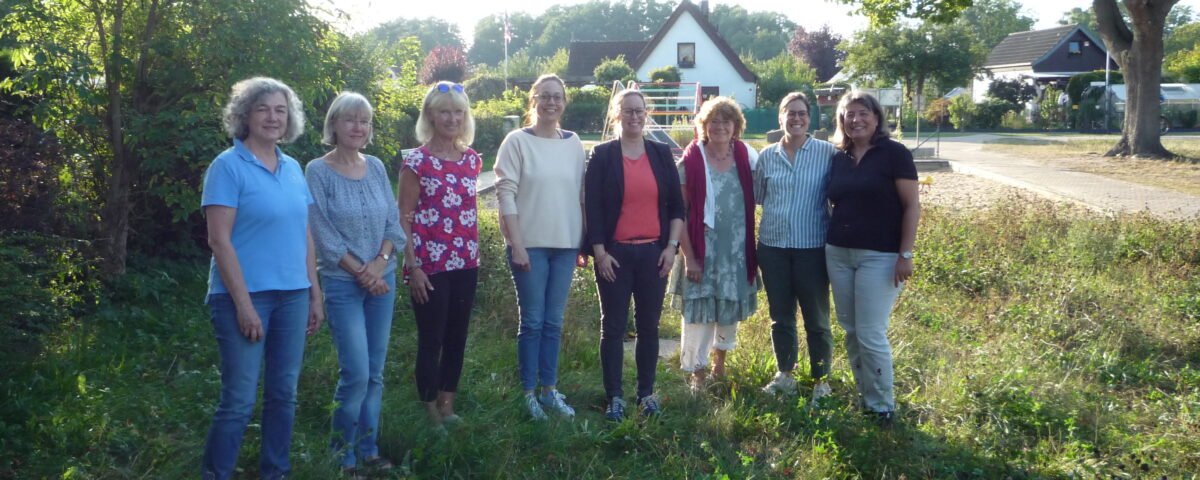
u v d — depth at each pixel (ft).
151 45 20.49
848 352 15.17
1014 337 18.69
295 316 10.98
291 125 11.08
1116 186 51.80
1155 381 16.71
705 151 15.47
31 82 19.15
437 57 175.52
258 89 10.53
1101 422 14.35
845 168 14.42
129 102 21.62
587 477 12.00
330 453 11.94
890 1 75.56
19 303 15.28
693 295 15.47
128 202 21.70
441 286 13.17
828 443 12.87
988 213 36.22
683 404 14.79
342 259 11.64
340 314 11.82
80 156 20.43
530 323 14.46
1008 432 13.61
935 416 14.44
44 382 14.21
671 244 14.49
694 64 157.79
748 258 15.56
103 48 20.81
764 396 15.24
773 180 15.19
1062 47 175.52
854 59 148.46
